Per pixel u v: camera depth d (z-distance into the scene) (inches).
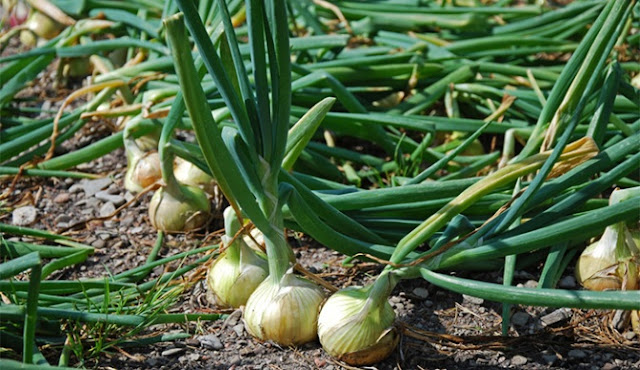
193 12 55.1
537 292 56.3
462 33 87.6
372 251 63.2
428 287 65.3
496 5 92.8
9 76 80.9
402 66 79.1
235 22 85.0
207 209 70.9
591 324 62.7
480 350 60.9
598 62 64.2
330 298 59.9
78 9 90.2
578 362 60.4
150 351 61.0
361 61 78.2
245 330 62.2
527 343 61.2
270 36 57.6
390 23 86.7
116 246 70.2
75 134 82.0
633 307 55.0
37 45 93.8
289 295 60.2
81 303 62.7
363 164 76.4
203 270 64.5
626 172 64.1
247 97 58.5
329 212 62.8
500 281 65.7
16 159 76.5
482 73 82.4
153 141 77.7
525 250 59.4
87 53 79.9
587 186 64.0
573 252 66.2
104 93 77.4
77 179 77.3
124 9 91.3
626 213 58.3
